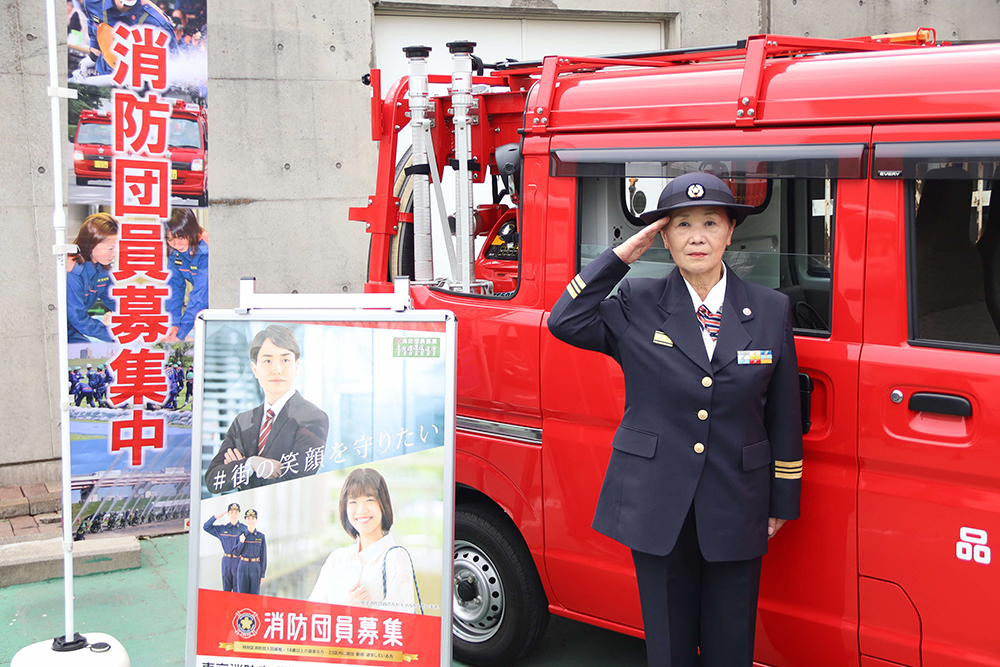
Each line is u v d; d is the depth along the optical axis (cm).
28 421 536
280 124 586
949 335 243
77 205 359
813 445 259
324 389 281
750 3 684
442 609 274
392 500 277
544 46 656
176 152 373
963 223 246
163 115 369
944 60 242
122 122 362
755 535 249
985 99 231
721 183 246
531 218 315
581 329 261
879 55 255
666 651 260
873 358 247
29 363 533
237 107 574
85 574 444
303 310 281
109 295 371
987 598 233
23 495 518
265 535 281
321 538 280
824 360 256
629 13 660
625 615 305
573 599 320
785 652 273
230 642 283
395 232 412
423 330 276
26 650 321
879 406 246
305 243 603
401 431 277
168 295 380
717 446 249
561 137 305
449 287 356
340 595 279
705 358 248
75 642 323
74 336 367
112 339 374
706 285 255
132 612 405
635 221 312
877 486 250
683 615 262
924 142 239
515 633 342
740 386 245
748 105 266
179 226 378
